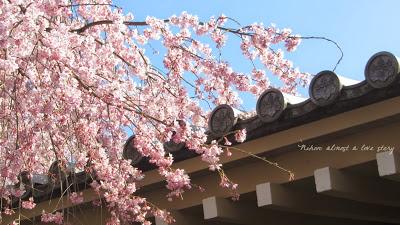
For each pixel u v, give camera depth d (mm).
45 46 4441
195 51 5418
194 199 4531
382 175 3551
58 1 4891
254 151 4062
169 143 4547
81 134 4855
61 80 4430
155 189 4750
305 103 3660
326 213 4469
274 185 4059
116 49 5516
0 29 4184
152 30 5258
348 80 3662
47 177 5012
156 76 5480
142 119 5027
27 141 4652
